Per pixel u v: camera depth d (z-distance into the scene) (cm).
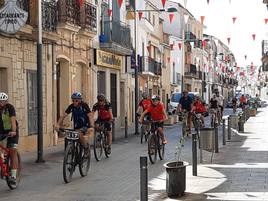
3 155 1298
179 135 3123
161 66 6059
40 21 1892
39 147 1864
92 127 1505
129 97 4441
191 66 8331
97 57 3362
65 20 2656
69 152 1416
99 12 3488
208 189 1260
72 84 2891
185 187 1235
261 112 7188
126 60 4219
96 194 1239
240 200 1119
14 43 2180
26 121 2270
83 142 1480
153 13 5744
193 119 2675
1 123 1302
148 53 5359
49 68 2542
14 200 1182
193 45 8794
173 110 5341
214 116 3638
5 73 2127
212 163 1738
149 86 5538
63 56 2736
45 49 2494
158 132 1848
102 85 3641
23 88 2258
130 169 1658
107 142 1977
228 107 9938
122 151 2220
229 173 1503
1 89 2127
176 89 7431
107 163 1809
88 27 3027
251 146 2309
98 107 1967
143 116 1841
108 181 1426
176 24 8075
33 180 1460
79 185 1368
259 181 1354
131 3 4288
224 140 2377
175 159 1888
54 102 2598
